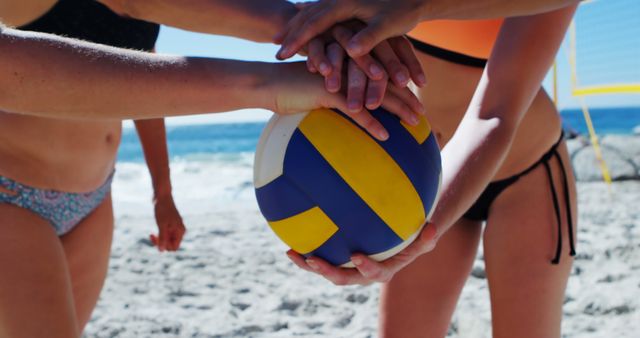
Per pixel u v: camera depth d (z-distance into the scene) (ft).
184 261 21.21
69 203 8.11
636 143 40.32
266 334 15.08
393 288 8.71
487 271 8.45
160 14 7.59
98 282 8.96
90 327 15.44
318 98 5.64
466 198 7.12
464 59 8.43
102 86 5.17
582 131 153.48
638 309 15.67
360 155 5.57
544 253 8.08
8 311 6.75
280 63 5.75
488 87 7.60
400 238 5.80
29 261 6.99
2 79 5.08
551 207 8.17
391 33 5.69
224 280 19.07
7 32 5.15
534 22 7.45
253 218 29.19
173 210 10.45
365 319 15.71
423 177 5.78
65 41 5.22
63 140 7.77
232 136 161.79
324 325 15.47
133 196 47.32
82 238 8.59
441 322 8.71
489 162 7.22
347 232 5.70
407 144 5.77
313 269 6.10
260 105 5.71
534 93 7.61
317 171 5.58
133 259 21.56
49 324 6.76
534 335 8.00
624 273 18.17
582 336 14.35
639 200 30.19
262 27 7.30
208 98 5.45
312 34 5.80
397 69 5.83
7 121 7.34
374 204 5.58
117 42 7.85
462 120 7.77
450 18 6.07
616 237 22.11
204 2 7.36
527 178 8.26
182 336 15.03
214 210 33.37
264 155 5.93
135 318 16.03
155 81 5.26
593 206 28.81
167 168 10.39
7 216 7.25
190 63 5.42
